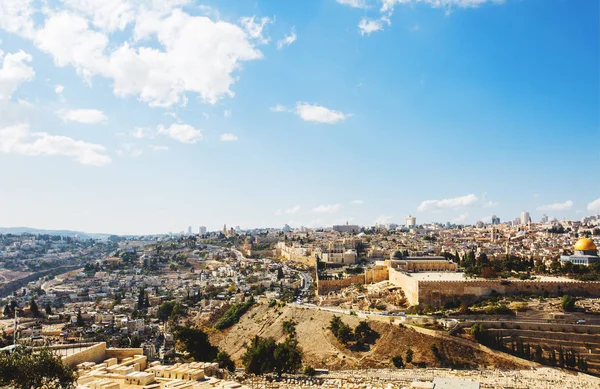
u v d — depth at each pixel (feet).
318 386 448.24
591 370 634.43
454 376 602.03
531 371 632.79
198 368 391.65
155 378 362.12
